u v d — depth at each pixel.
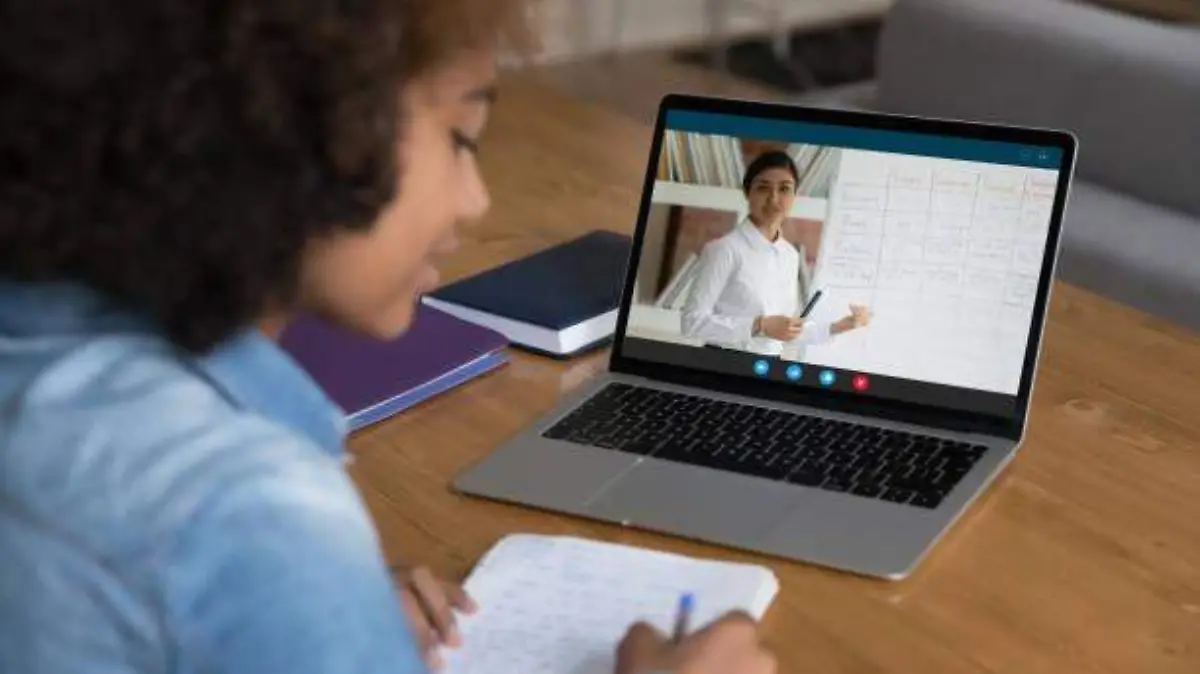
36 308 0.57
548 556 0.93
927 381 1.12
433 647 0.85
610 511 0.99
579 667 0.83
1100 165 2.47
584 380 1.19
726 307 1.17
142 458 0.54
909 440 1.08
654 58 4.81
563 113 1.83
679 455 1.06
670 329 1.18
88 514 0.53
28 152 0.53
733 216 1.18
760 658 0.76
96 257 0.55
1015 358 1.10
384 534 0.98
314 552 0.54
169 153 0.53
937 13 2.63
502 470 1.04
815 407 1.13
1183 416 1.14
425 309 1.26
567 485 1.02
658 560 0.93
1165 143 2.37
